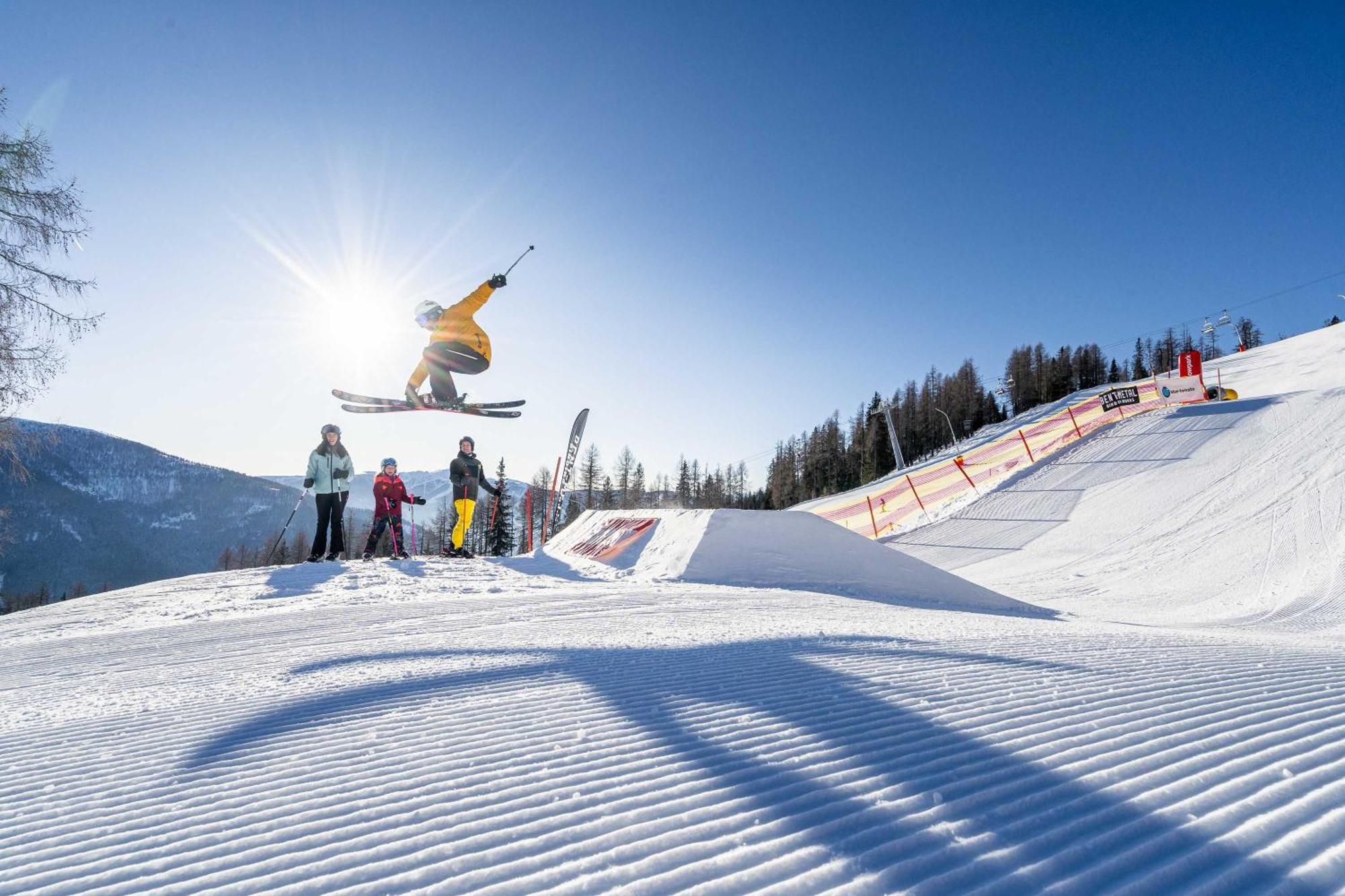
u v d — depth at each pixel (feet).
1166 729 6.26
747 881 3.77
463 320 34.76
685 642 11.80
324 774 5.75
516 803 4.97
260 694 8.94
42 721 8.33
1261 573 34.63
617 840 4.34
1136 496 60.29
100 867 4.29
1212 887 3.55
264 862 4.24
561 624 15.34
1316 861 3.77
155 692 9.68
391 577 25.77
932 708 7.11
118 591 24.06
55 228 33.86
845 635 12.51
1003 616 19.88
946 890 3.60
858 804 4.78
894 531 72.69
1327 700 7.20
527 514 46.09
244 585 23.85
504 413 38.68
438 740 6.52
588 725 6.84
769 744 6.09
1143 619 27.04
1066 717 6.69
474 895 3.70
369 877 3.98
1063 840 4.15
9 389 32.65
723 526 28.86
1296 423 66.08
